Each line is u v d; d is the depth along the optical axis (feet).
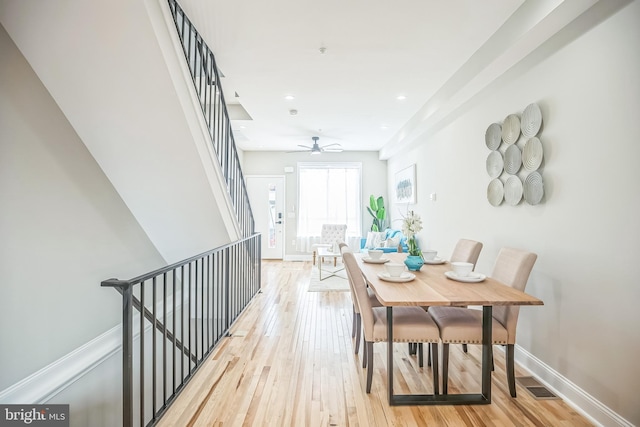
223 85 13.70
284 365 9.02
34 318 6.82
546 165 8.14
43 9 5.86
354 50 10.06
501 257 8.50
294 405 7.20
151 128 8.01
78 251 8.12
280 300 15.29
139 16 6.07
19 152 6.51
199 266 13.60
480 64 9.86
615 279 6.32
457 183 13.51
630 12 6.02
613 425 6.26
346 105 15.31
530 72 8.75
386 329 7.57
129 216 10.33
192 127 8.18
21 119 6.55
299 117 17.30
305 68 11.33
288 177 27.20
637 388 5.90
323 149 25.36
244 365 9.01
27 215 6.68
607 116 6.48
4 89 6.19
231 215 11.23
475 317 7.73
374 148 26.07
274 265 24.50
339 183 27.20
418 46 9.82
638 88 5.90
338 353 9.78
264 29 8.89
